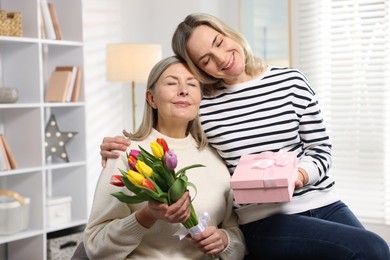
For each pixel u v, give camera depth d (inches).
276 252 86.3
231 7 192.7
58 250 160.4
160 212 71.7
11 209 148.7
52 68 171.6
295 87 91.7
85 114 166.7
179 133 87.5
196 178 85.7
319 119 91.4
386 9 161.5
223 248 81.0
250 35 188.7
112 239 77.8
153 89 85.7
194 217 76.2
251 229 89.8
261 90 91.9
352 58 167.3
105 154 83.5
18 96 158.6
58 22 164.1
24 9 156.9
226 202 89.4
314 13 171.9
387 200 164.1
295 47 176.2
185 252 83.4
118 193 71.4
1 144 150.9
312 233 83.1
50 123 164.4
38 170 155.4
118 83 195.6
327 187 92.1
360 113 167.2
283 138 90.0
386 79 163.5
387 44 162.4
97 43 186.7
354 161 167.9
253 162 83.5
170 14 197.5
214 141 91.1
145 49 172.6
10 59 159.9
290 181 78.3
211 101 92.8
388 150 163.9
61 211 163.2
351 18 166.2
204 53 88.0
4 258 162.4
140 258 81.5
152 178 71.9
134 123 176.1
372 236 79.9
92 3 184.7
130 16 197.0
